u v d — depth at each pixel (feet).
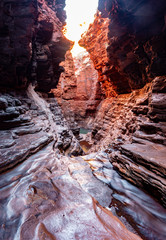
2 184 8.57
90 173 11.44
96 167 12.69
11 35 23.67
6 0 20.42
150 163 9.21
